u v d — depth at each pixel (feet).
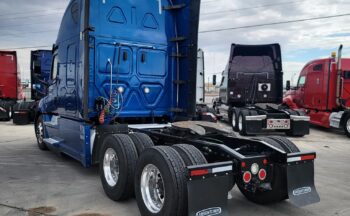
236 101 51.55
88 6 19.75
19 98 64.85
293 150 16.14
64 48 23.77
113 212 15.48
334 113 44.62
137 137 17.02
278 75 49.83
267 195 15.98
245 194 17.24
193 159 13.35
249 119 41.06
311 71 50.29
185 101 23.02
